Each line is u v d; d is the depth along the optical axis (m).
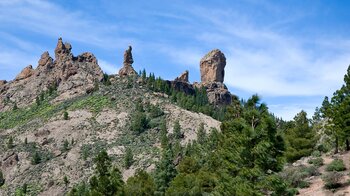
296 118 72.06
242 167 38.88
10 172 161.38
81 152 170.25
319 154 62.41
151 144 172.62
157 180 74.56
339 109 58.97
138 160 154.88
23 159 168.00
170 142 174.50
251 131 38.09
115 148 170.38
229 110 48.66
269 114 38.91
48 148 177.12
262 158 37.28
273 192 37.66
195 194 58.47
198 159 79.25
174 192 59.56
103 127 191.25
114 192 58.56
